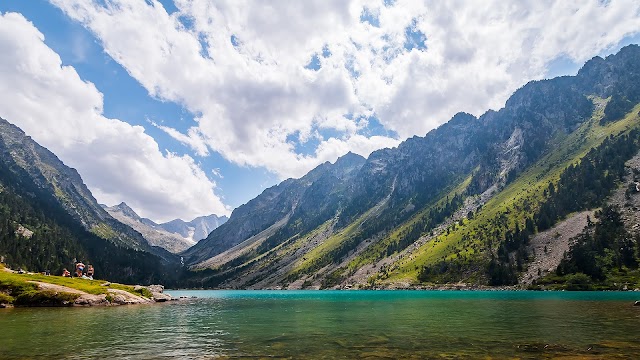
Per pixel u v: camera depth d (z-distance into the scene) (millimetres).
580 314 64438
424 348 36406
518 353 33188
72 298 95438
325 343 40656
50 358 33312
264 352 35812
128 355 34812
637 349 34062
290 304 119750
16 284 93750
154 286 171125
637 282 163250
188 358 33250
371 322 61094
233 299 165125
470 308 84625
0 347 38562
